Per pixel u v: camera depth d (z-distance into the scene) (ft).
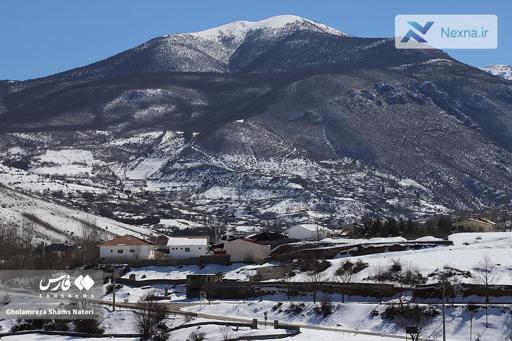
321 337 618.03
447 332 625.41
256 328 646.74
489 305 644.27
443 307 609.83
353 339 611.06
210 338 631.97
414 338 602.44
